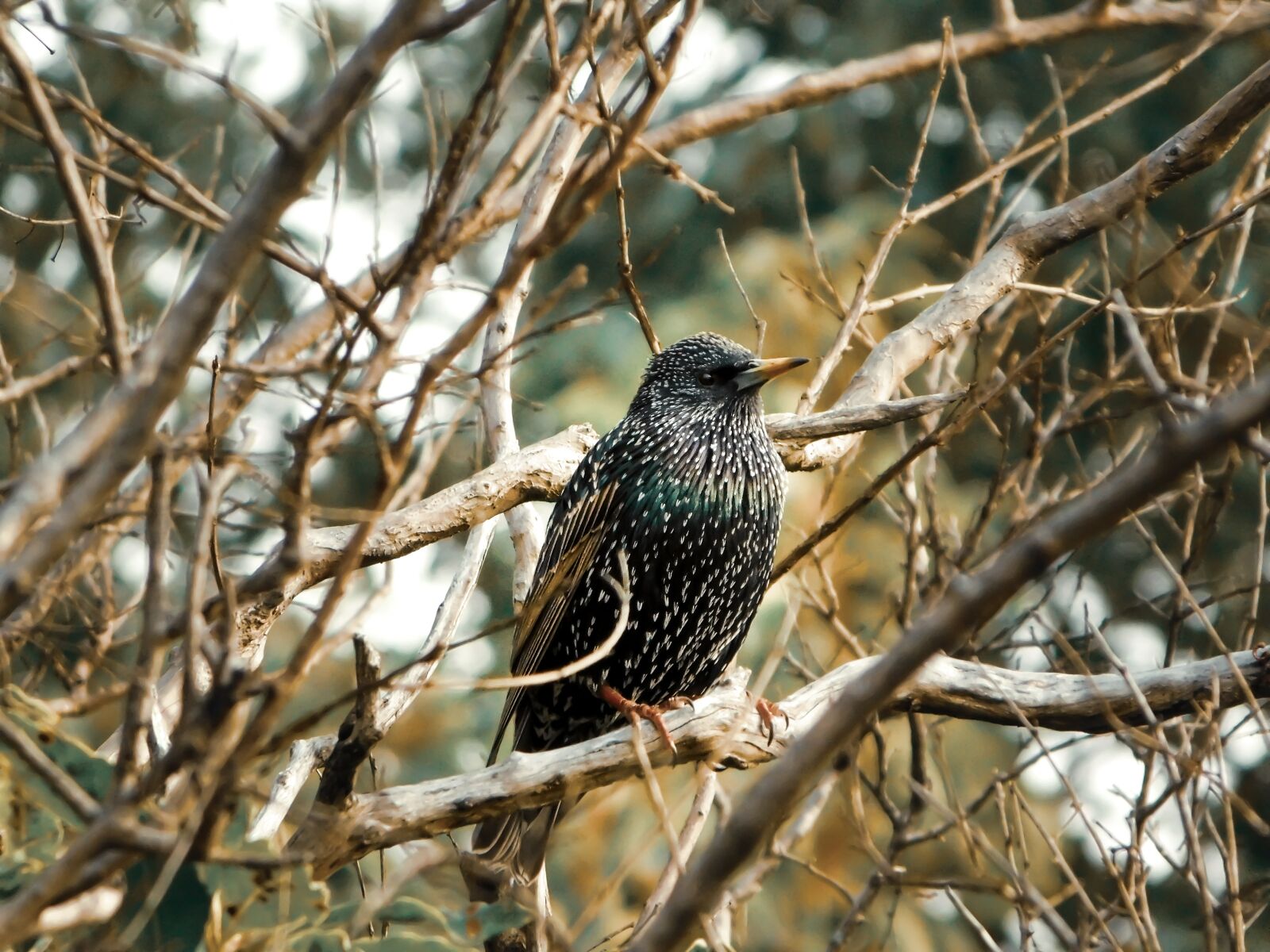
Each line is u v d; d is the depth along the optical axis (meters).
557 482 10.16
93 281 5.16
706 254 23.31
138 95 16.44
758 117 9.12
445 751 19.16
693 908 4.46
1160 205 20.20
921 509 12.96
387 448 5.20
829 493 10.73
